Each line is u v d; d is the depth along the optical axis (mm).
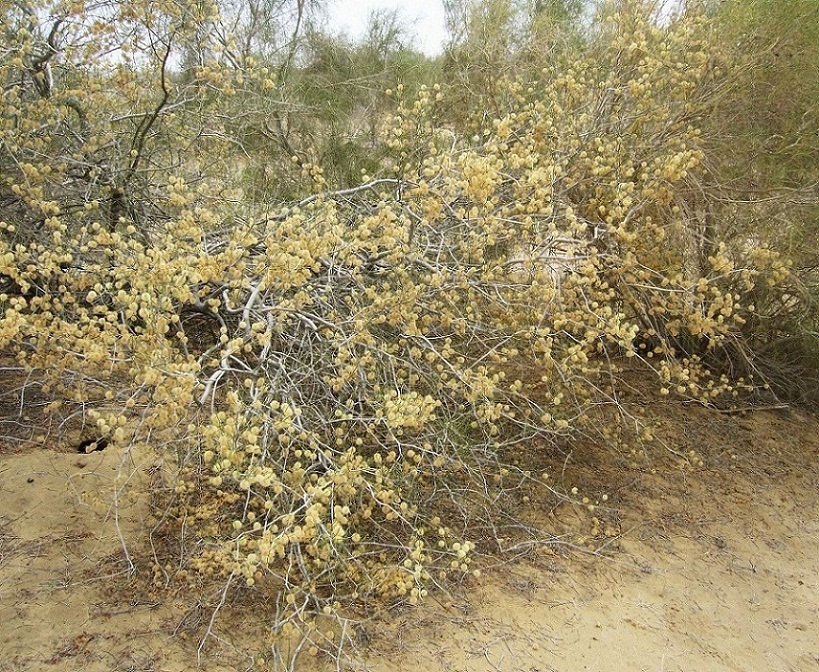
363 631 2633
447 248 3543
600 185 4102
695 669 2688
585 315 3564
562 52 5379
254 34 6188
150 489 3066
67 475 3254
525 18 5848
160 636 2502
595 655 2699
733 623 2982
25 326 2791
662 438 4488
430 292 3500
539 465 4020
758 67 4387
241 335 3666
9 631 2424
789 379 5160
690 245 4684
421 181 3410
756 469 4293
